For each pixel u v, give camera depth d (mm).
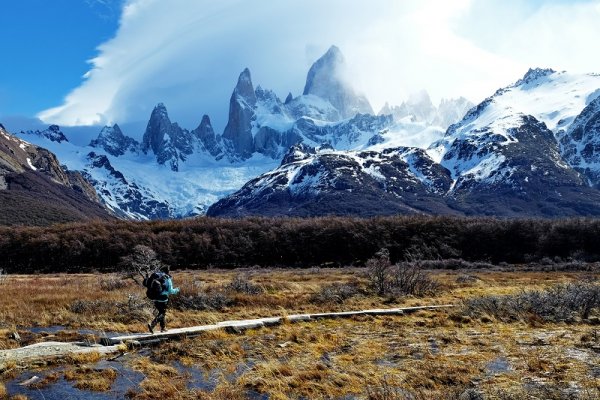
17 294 35562
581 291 25016
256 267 109375
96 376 14203
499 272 79062
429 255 112375
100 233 115688
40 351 16672
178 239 117125
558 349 15898
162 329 19625
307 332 20438
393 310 25812
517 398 11188
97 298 31719
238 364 15539
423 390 12188
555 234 113875
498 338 18125
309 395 12383
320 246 118625
